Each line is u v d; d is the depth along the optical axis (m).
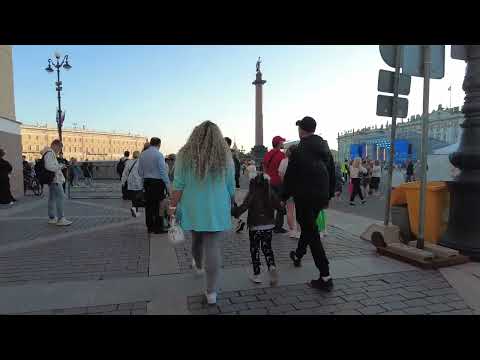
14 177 15.16
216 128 3.82
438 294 4.01
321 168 4.25
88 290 4.20
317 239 4.18
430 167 19.86
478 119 5.24
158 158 7.16
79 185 25.64
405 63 5.18
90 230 7.76
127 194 9.37
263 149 25.09
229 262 5.30
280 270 4.89
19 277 4.68
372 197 15.98
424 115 5.17
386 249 5.48
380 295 3.99
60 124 24.09
